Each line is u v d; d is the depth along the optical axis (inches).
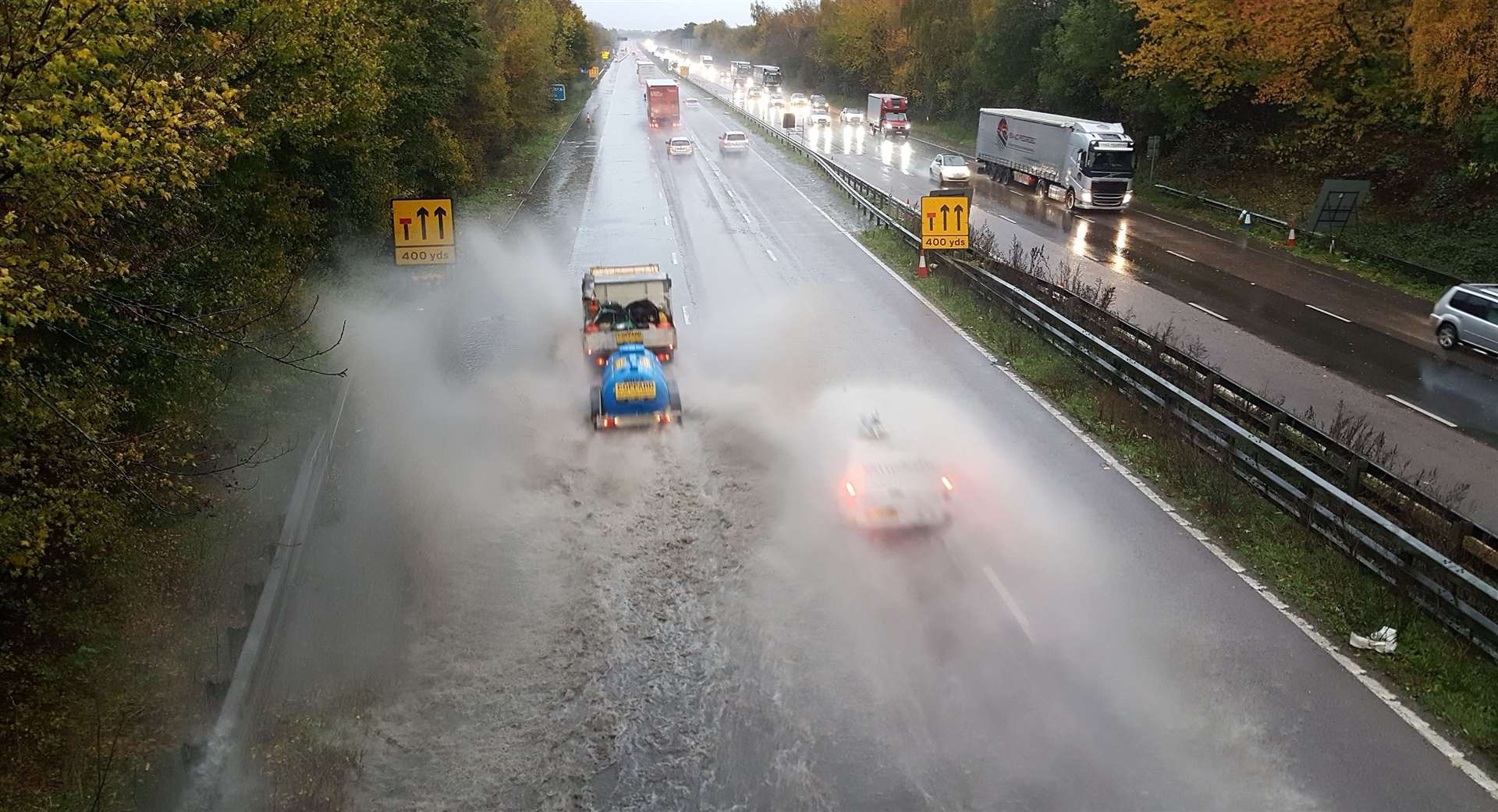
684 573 488.7
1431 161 1401.3
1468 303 845.8
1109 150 1626.5
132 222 442.9
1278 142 1707.7
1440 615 418.6
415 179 1282.0
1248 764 343.9
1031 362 813.2
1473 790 328.5
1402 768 339.6
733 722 378.0
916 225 1359.5
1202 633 422.3
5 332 279.1
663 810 333.7
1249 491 561.0
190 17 543.2
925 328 934.4
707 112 3836.1
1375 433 658.2
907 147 2728.8
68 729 341.4
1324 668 395.9
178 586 434.0
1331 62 1505.9
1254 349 858.1
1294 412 695.1
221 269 565.6
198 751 313.3
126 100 317.1
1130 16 1927.9
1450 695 375.2
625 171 2129.7
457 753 362.3
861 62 3971.5
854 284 1121.4
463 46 1378.0
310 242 836.6
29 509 331.0
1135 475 590.9
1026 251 1309.1
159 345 434.3
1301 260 1249.4
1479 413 700.0
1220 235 1435.8
